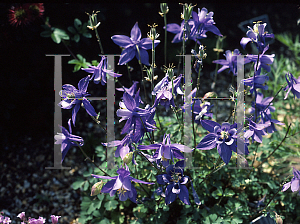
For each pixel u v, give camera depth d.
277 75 3.48
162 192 1.82
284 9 5.14
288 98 3.09
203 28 1.91
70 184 2.88
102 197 2.20
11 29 3.11
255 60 1.84
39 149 3.20
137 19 4.41
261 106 2.05
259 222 2.01
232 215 2.09
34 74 3.38
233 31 4.71
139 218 2.10
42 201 2.74
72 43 3.67
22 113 3.35
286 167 2.44
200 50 1.75
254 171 2.30
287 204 2.17
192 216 2.00
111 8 4.27
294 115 3.21
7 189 2.84
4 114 3.20
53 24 3.49
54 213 2.64
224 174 2.16
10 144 3.22
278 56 4.45
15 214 2.63
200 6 4.77
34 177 2.95
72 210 2.66
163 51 4.27
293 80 1.81
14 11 2.87
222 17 4.84
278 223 1.81
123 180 1.54
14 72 3.26
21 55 3.29
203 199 2.07
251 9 5.05
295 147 2.71
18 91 3.23
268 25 4.84
